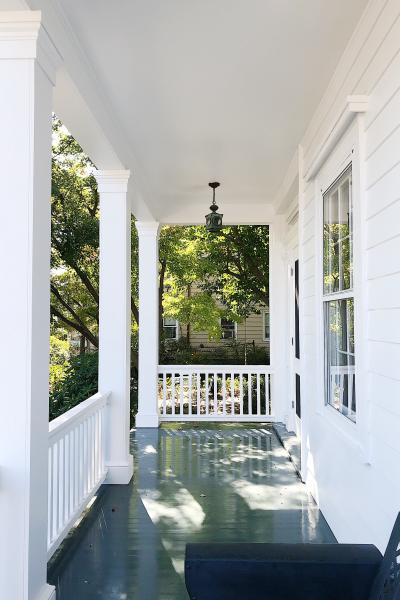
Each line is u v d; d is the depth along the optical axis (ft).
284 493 13.12
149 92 11.02
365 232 8.09
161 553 9.64
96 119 10.62
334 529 10.32
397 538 5.37
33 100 7.13
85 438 11.55
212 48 9.20
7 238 7.11
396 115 6.75
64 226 31.53
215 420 23.40
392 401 6.90
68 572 8.89
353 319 9.21
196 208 22.50
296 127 13.07
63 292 37.24
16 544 6.80
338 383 10.40
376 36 7.54
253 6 7.97
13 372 7.01
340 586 5.72
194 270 34.73
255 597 5.75
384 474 7.22
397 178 6.72
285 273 21.44
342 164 9.45
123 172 14.20
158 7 7.98
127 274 14.49
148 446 18.60
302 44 9.09
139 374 22.36
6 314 7.06
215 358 41.14
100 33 8.71
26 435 6.93
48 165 7.73
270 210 22.21
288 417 20.72
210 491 13.33
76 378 30.27
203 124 12.85
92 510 11.95
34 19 6.96
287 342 21.01
